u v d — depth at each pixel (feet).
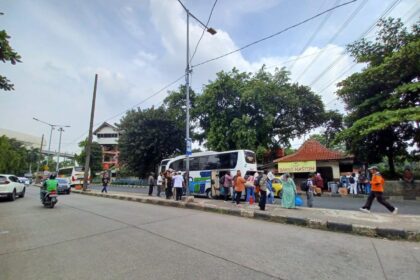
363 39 66.28
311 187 41.24
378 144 70.33
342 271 15.15
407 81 59.72
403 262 16.94
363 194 64.23
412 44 52.60
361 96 67.82
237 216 35.83
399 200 53.98
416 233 23.02
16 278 14.43
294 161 87.71
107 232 25.20
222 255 17.84
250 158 61.41
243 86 99.60
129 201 56.39
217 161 63.98
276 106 99.14
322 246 20.44
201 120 112.47
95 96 91.25
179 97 122.62
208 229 26.22
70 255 18.37
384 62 59.00
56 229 26.99
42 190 46.21
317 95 108.37
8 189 56.39
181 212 38.78
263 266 15.78
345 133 62.03
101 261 16.94
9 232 25.91
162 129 118.11
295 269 15.34
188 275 14.40
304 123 113.80
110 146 226.38
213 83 99.04
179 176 51.29
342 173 84.28
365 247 20.51
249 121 94.07
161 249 19.30
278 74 106.22
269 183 48.03
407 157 72.33
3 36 23.50
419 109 51.01
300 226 29.14
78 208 43.42
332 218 29.63
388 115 54.34
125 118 122.62
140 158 117.91
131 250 19.21
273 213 33.53
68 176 123.03
